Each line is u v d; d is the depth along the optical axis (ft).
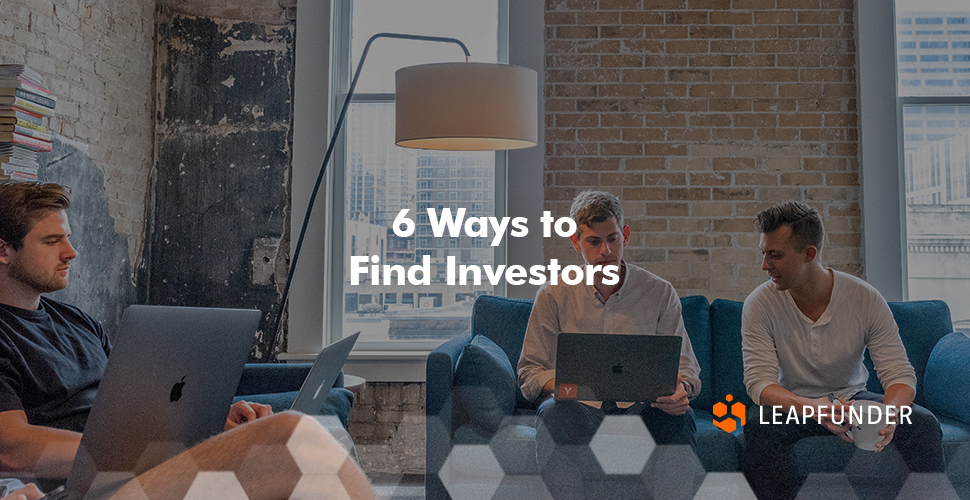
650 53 10.58
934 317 8.36
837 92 10.47
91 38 9.03
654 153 10.52
